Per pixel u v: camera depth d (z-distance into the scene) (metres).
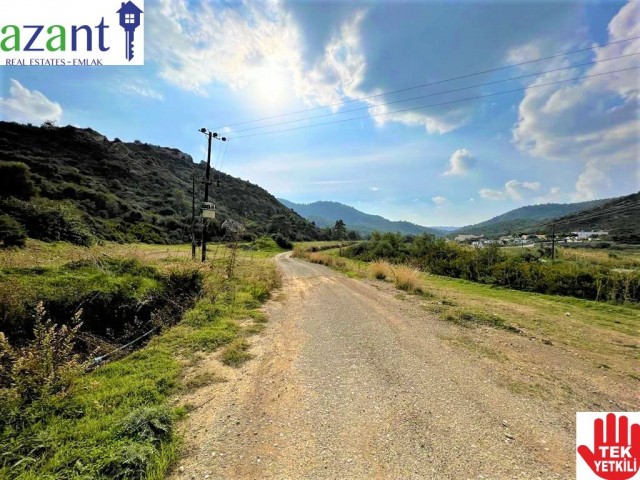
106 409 3.01
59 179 43.38
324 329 6.28
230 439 2.68
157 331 5.96
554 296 10.76
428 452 2.51
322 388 3.70
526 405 3.31
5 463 2.22
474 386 3.75
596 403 3.38
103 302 5.64
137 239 36.72
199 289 8.15
